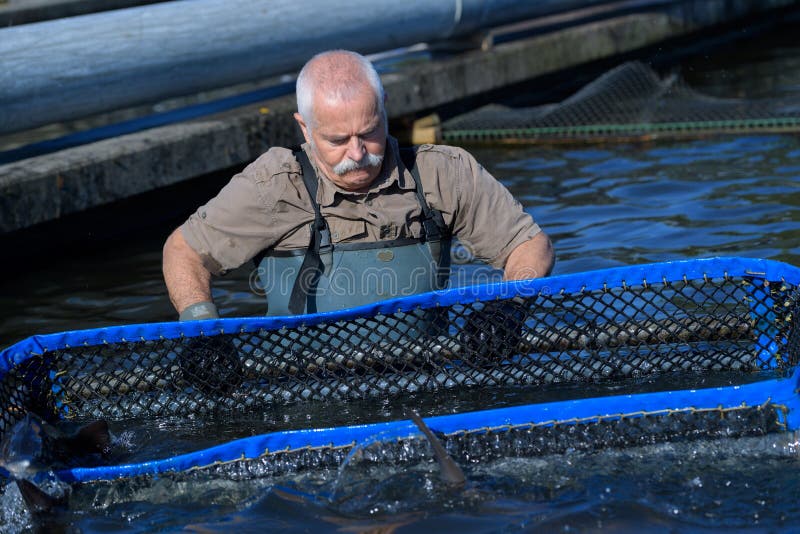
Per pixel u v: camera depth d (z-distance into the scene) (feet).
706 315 24.76
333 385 24.76
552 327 24.58
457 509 19.77
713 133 52.24
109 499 21.07
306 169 26.32
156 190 46.98
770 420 21.61
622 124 53.72
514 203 27.50
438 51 64.85
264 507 20.38
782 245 35.06
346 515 19.92
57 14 47.06
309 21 51.44
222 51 48.16
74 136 48.65
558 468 21.07
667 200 41.91
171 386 24.68
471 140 57.57
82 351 24.21
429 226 26.78
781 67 69.82
